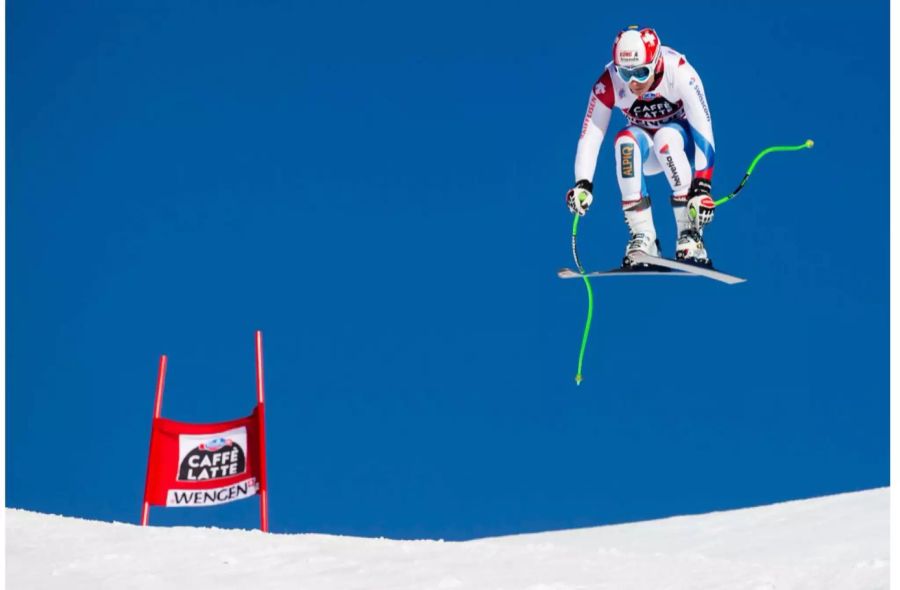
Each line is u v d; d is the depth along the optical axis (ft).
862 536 187.11
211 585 95.04
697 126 98.99
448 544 114.21
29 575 98.89
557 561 104.17
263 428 144.56
